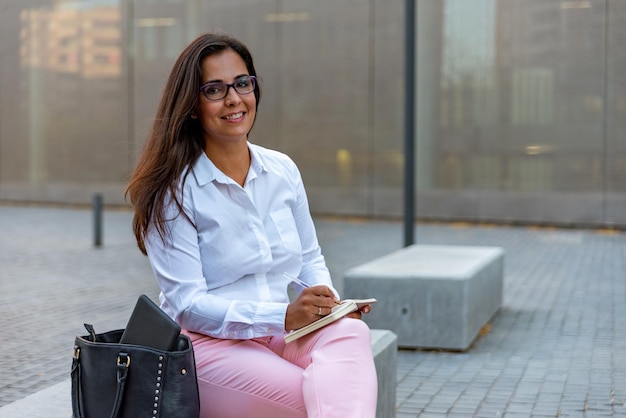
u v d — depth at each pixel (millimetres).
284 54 17484
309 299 2668
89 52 19078
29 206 19703
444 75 16234
